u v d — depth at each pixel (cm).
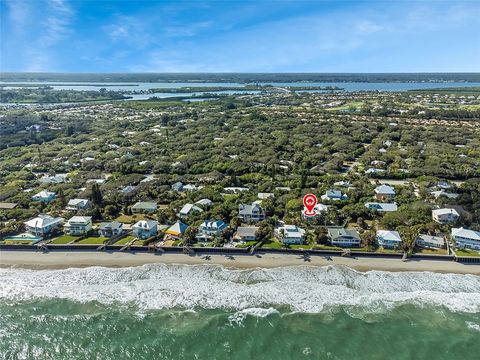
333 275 6481
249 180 11506
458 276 6456
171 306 5672
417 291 6053
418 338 4988
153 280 6378
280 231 7688
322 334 5053
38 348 4812
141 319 5369
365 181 11106
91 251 7344
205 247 7288
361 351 4753
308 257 7056
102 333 5088
